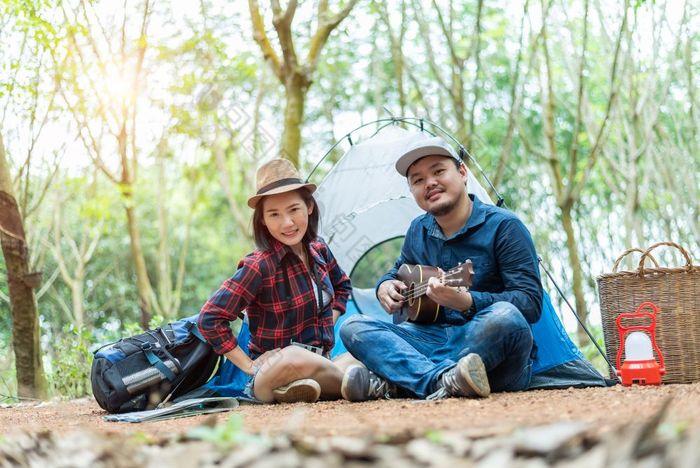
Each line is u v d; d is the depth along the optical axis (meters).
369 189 5.77
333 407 3.62
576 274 9.73
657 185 12.01
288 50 7.89
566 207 9.87
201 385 4.64
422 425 2.34
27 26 8.41
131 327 7.82
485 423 2.34
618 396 3.40
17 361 7.04
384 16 11.30
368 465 1.81
